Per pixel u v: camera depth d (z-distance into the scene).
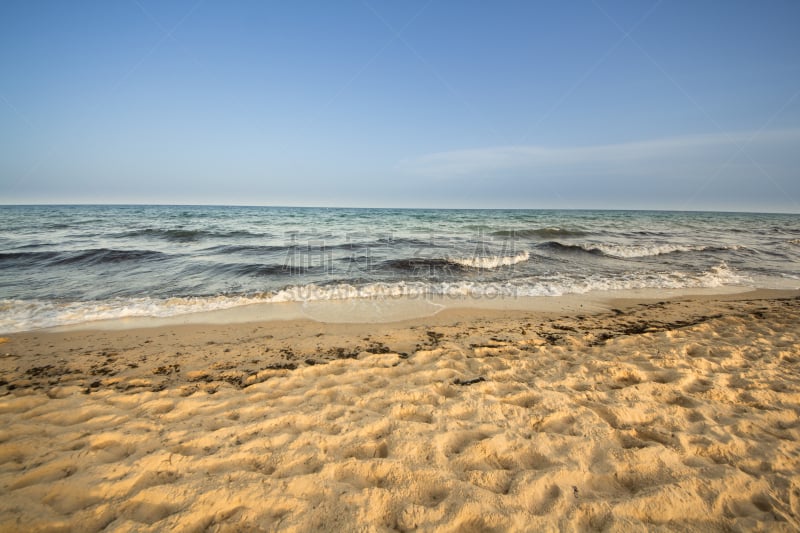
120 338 5.63
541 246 16.69
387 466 2.45
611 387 3.78
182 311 7.07
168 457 2.49
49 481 2.24
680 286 9.91
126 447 2.65
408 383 3.89
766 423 3.03
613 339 5.36
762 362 4.38
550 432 2.91
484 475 2.36
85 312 6.86
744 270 12.43
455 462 2.52
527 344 5.32
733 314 7.13
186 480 2.27
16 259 11.88
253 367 4.54
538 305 7.81
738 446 2.69
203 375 4.29
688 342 5.07
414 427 2.94
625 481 2.36
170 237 18.72
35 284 8.91
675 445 2.72
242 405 3.40
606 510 2.07
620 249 16.02
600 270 11.94
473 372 4.23
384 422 3.04
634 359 4.49
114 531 1.88
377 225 27.73
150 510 2.04
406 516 2.01
